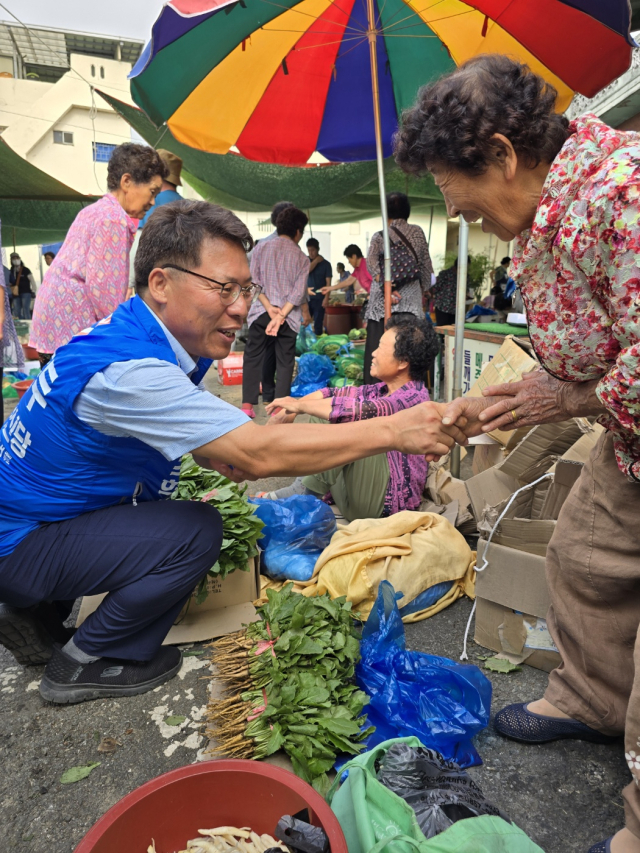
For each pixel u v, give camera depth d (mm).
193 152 6559
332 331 9906
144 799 1164
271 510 2619
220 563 2182
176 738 1733
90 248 2967
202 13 2508
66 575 1773
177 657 2021
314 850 1051
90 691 1878
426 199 9586
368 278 9859
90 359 1597
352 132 4867
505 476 2506
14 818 1495
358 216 11375
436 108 1188
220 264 1570
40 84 18641
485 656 2090
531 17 3184
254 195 7520
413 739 1358
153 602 1789
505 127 1132
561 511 1626
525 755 1675
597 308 1220
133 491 1861
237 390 6879
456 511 2803
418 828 1052
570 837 1422
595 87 3420
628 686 1567
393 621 1896
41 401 1683
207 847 1181
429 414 1658
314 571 2393
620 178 1039
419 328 2689
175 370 1599
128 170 2967
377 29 3807
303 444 1601
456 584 2461
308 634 1812
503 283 9148
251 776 1218
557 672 1714
